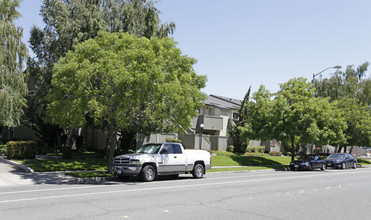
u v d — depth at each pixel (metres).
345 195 11.52
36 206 7.89
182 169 15.52
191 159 15.93
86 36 19.88
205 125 35.72
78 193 10.16
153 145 15.49
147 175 14.21
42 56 21.94
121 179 15.06
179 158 15.39
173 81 15.20
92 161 20.16
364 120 34.34
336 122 31.14
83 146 29.02
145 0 23.12
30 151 19.58
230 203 9.10
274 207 8.74
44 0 21.72
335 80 40.25
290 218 7.46
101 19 20.61
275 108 27.58
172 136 30.28
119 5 22.38
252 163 27.22
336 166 28.08
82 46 14.55
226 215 7.50
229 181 15.09
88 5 21.39
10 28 19.27
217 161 25.06
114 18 21.78
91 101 13.14
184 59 17.92
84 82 13.34
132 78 13.01
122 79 12.89
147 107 15.09
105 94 13.95
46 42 21.53
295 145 42.09
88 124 21.80
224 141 35.00
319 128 29.00
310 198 10.55
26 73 21.50
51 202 8.46
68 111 14.06
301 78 29.45
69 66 13.58
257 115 29.55
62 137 27.45
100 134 30.38
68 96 14.88
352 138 35.00
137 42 14.95
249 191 11.73
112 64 13.55
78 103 13.53
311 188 13.24
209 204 8.81
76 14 21.27
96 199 9.06
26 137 30.23
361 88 41.78
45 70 21.69
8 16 20.09
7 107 18.55
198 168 16.41
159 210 7.77
